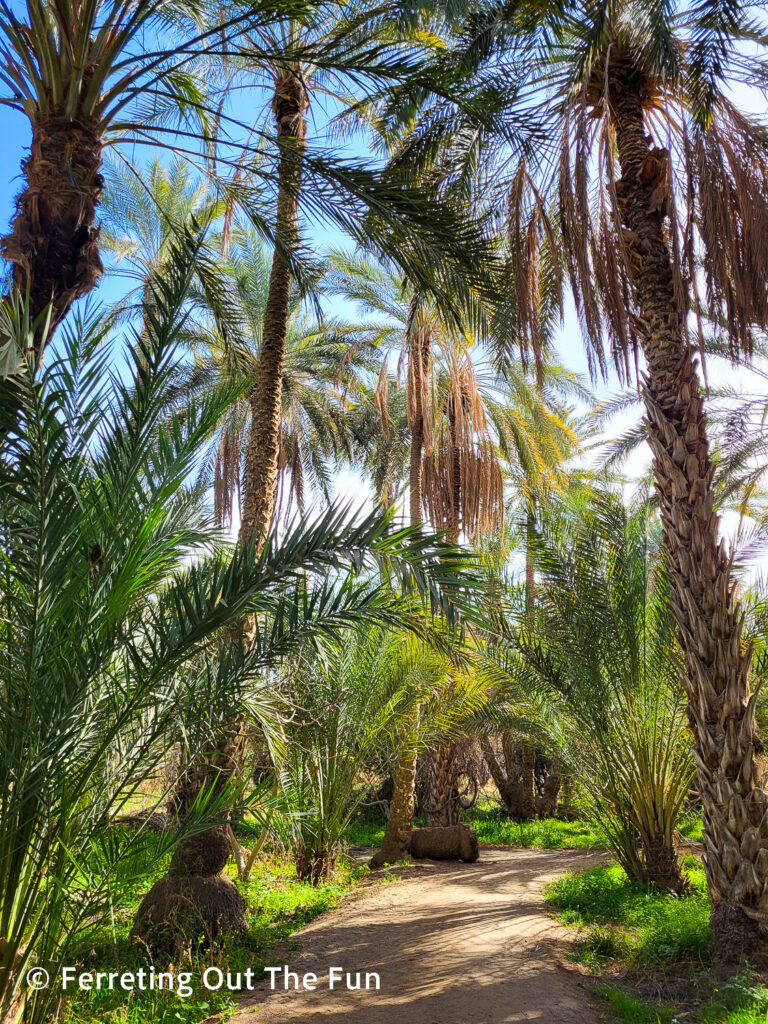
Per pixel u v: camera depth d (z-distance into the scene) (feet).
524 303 26.53
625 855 28.78
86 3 16.80
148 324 14.37
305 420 66.95
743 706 21.22
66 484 12.36
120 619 13.56
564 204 24.16
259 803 15.16
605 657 28.86
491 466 49.03
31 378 11.55
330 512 13.94
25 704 12.16
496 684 33.30
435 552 13.51
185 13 24.29
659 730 28.40
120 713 13.70
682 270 23.90
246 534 27.66
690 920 21.95
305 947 22.71
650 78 25.59
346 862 39.06
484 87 21.44
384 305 52.60
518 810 68.69
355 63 19.33
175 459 14.92
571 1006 17.24
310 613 14.53
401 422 69.82
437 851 41.73
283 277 30.73
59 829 12.84
